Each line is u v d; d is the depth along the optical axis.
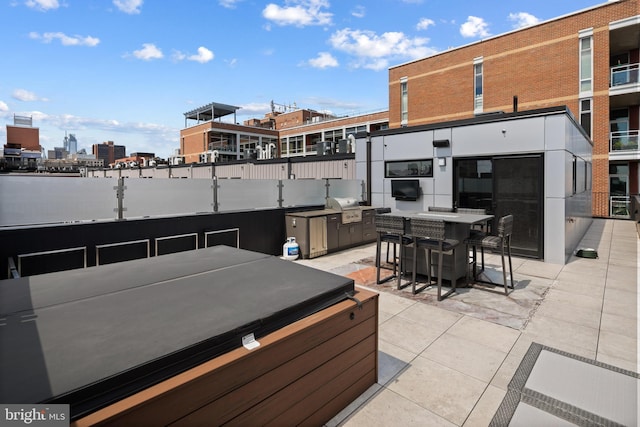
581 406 2.57
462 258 5.57
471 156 8.05
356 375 2.66
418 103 23.03
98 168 32.38
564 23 17.23
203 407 1.67
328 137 40.47
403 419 2.45
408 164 9.32
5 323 1.94
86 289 2.56
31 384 1.36
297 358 2.14
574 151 8.34
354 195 10.09
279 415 2.05
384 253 8.09
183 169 21.97
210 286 2.63
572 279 5.88
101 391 1.41
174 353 1.62
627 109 18.03
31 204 4.39
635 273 6.23
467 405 2.60
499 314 4.38
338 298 2.58
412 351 3.44
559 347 3.50
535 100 18.19
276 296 2.40
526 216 7.34
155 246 5.54
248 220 7.13
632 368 3.10
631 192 17.39
